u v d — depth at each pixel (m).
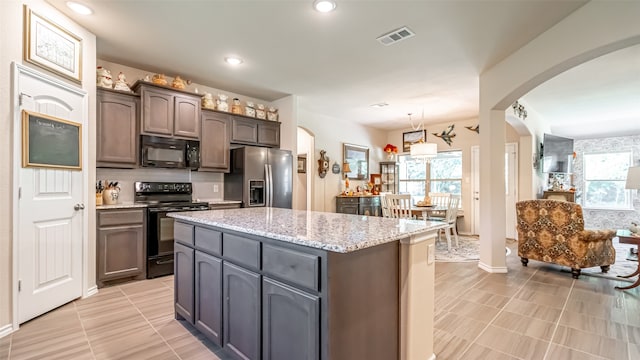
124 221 3.23
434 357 1.88
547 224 3.75
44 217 2.44
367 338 1.46
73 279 2.73
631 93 4.65
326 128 6.38
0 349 1.96
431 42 3.06
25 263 2.29
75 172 2.74
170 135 3.72
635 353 1.96
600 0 2.30
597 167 7.67
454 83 4.29
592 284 3.34
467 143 6.72
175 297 2.43
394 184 7.56
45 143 2.42
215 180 4.53
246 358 1.68
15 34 2.21
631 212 7.19
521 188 5.91
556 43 2.71
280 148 5.01
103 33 2.91
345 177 6.77
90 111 2.90
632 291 3.12
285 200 4.71
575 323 2.39
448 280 3.47
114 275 3.16
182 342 2.08
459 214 6.64
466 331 2.26
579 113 5.91
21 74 2.24
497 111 3.76
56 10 2.52
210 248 2.00
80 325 2.30
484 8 2.46
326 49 3.23
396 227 1.73
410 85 4.39
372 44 3.10
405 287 1.68
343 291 1.33
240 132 4.52
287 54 3.36
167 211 3.52
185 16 2.61
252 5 2.44
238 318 1.75
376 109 5.80
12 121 2.19
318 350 1.29
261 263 1.59
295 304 1.40
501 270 3.77
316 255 1.31
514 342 2.10
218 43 3.11
